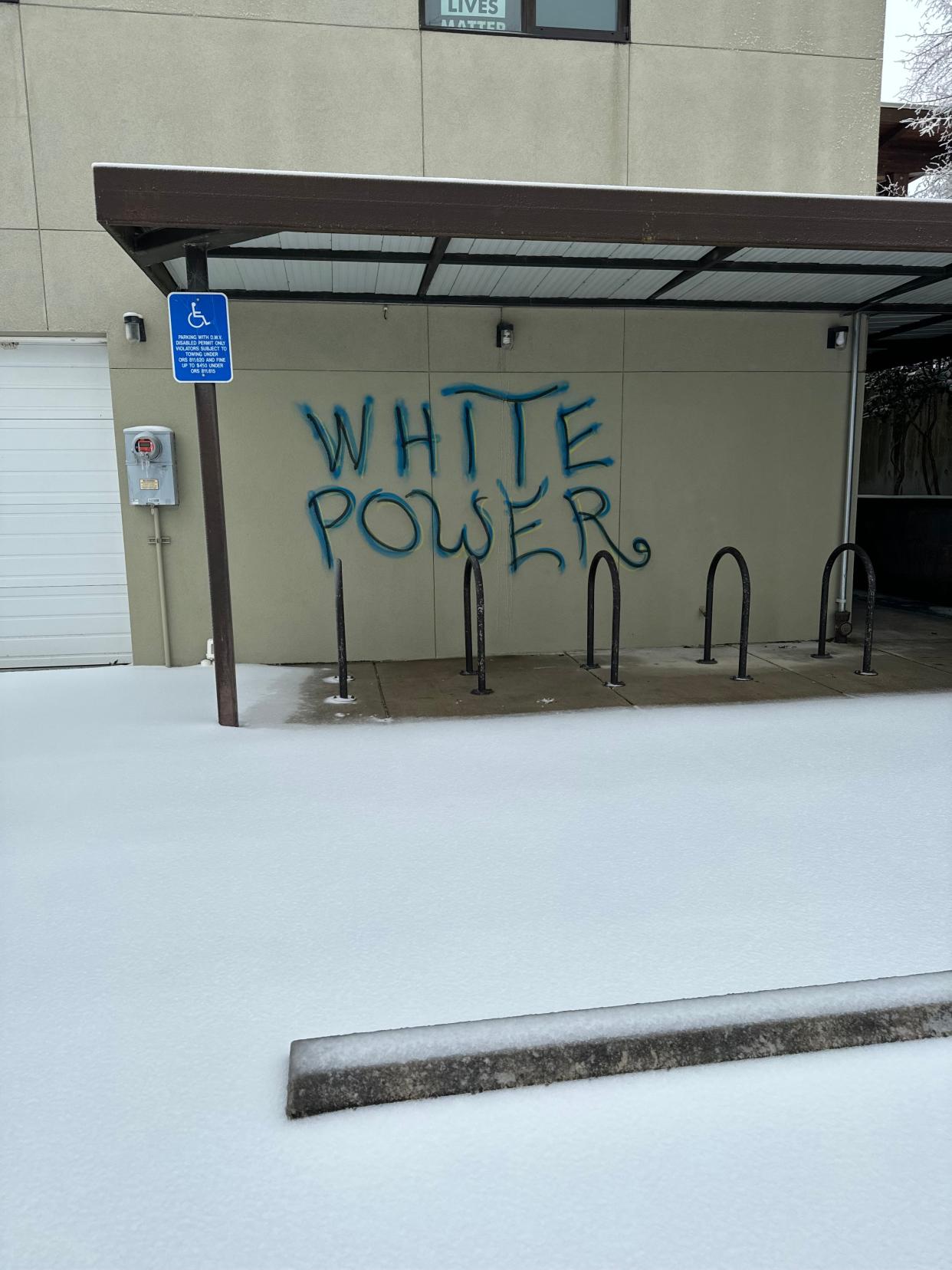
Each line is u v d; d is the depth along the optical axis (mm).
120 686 6242
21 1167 1992
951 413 11125
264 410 6652
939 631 8289
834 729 5184
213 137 6285
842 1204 1900
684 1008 2412
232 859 3514
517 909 3113
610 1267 1752
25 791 4219
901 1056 2383
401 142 6480
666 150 6820
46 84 6070
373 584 7000
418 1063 2232
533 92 6566
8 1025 2490
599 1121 2143
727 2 6707
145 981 2695
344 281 6016
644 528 7328
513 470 7035
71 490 6773
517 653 7316
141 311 6402
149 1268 1749
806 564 7668
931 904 3135
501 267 5633
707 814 3934
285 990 2645
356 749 4852
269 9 6188
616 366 7039
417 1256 1775
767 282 6230
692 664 6898
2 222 6184
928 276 5930
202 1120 2139
